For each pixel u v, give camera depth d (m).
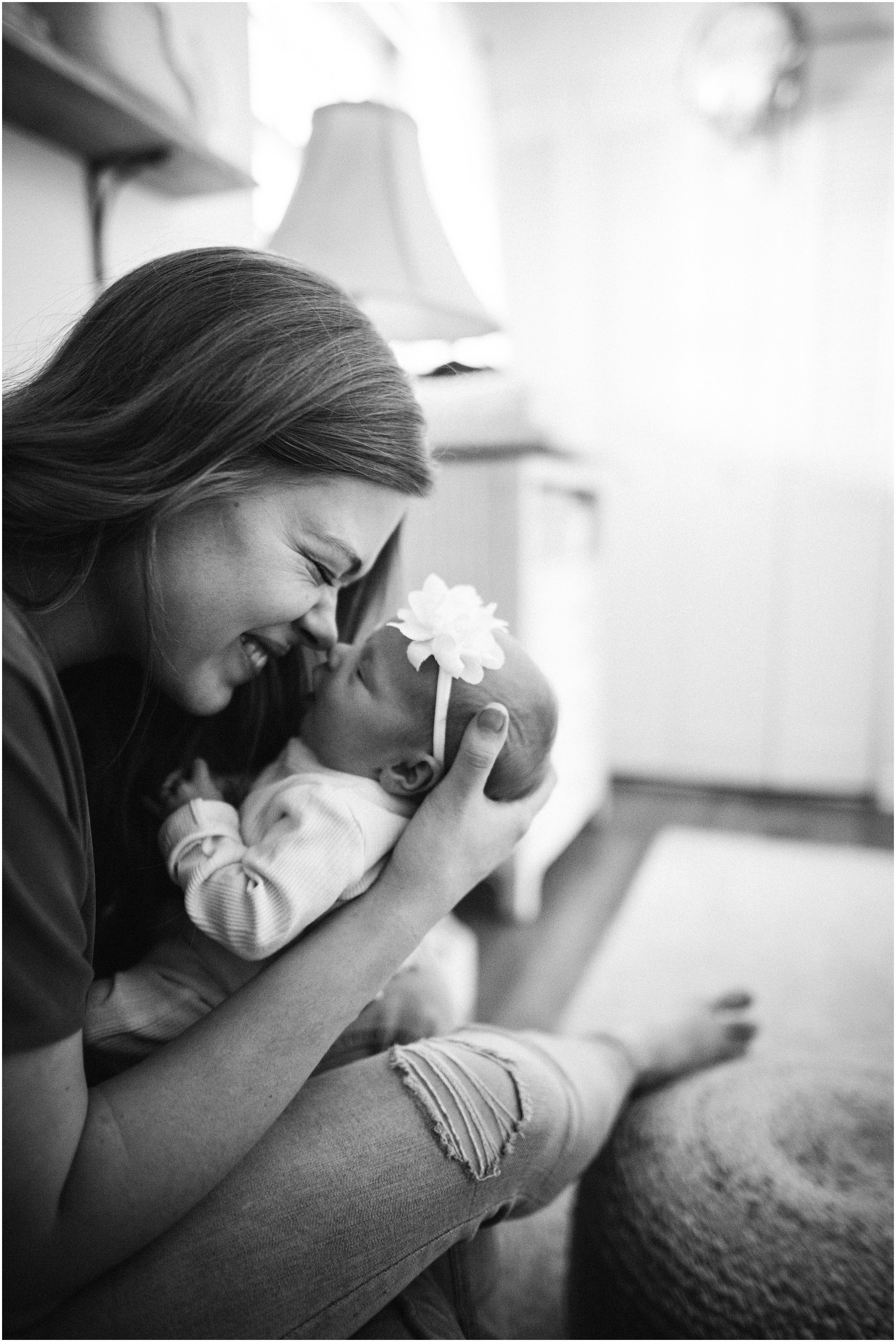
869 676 2.96
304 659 0.89
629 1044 1.12
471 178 2.87
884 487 2.86
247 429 0.62
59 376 0.66
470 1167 0.66
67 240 1.22
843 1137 1.07
